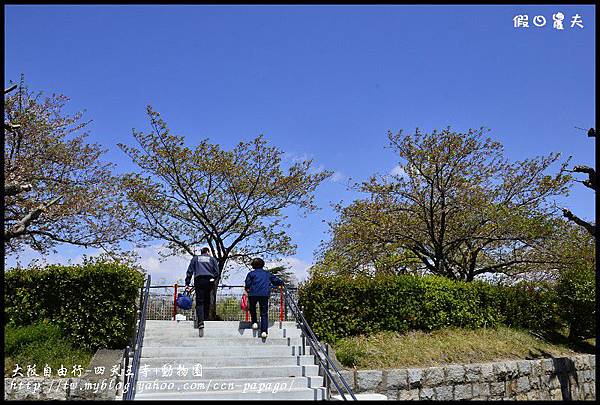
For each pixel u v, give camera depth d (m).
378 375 10.88
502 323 15.47
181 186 18.45
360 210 19.14
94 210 18.03
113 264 11.26
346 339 12.47
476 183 18.45
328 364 10.01
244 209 18.91
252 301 11.59
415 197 18.83
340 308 12.78
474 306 14.77
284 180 19.03
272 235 19.09
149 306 13.90
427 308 13.81
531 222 16.78
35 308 10.66
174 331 11.20
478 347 13.41
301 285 13.27
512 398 12.49
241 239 18.91
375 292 13.23
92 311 10.74
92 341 10.57
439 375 11.52
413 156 18.12
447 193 18.30
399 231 18.77
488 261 20.45
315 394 9.56
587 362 14.91
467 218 18.31
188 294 13.09
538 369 13.28
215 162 18.41
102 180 19.23
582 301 15.88
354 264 19.20
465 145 18.11
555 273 17.78
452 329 14.12
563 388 13.80
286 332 11.96
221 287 15.02
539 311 16.36
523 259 18.45
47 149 18.27
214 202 18.84
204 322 11.76
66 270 10.87
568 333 17.02
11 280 10.71
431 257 19.47
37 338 10.01
